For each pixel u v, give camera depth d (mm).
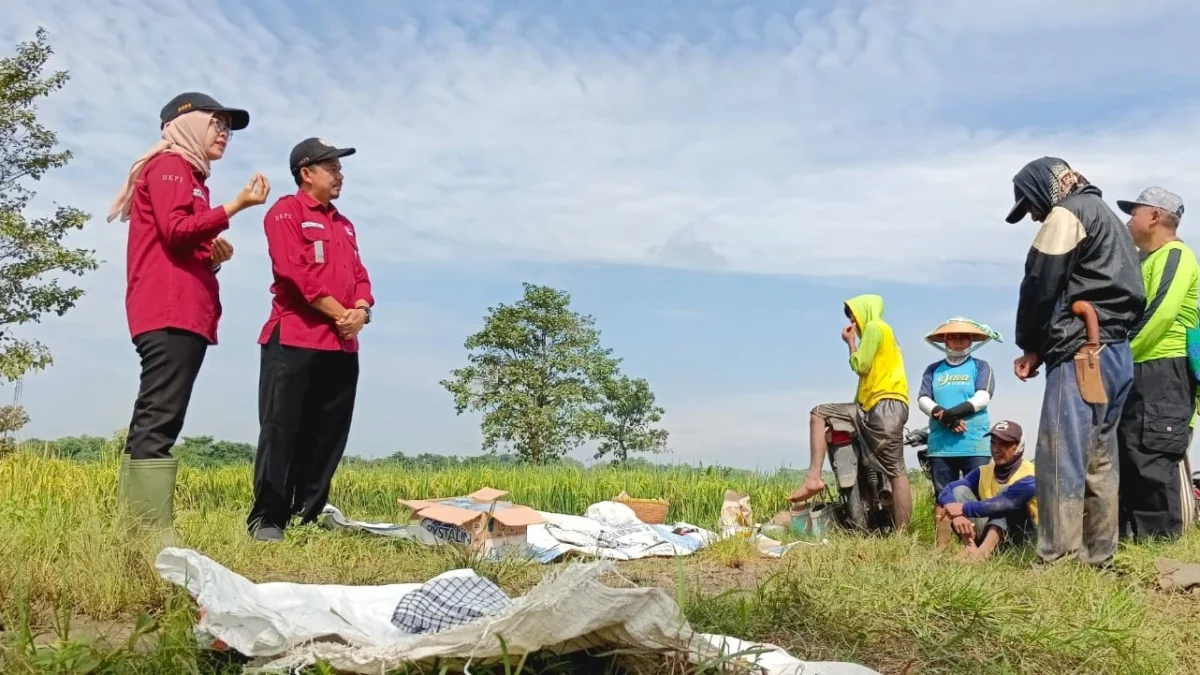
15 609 3783
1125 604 4410
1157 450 7012
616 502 8570
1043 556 5777
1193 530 7379
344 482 11648
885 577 4500
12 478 7410
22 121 16062
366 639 3002
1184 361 7055
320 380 6559
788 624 4004
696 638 2891
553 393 36750
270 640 2939
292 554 5516
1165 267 7039
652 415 40781
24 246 16078
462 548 5398
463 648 2803
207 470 12320
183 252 5566
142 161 5594
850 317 8398
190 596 3541
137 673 2973
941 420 7902
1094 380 5695
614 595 2756
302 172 6586
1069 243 5707
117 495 5488
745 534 7227
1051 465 5766
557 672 3027
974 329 8008
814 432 8188
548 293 37250
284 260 6332
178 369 5527
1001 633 3889
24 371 15938
